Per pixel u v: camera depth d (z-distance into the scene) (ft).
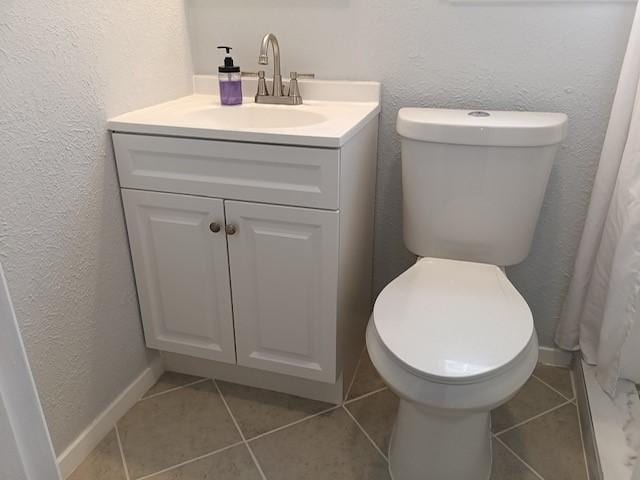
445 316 3.73
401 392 3.35
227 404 5.08
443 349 3.40
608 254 4.72
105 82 4.20
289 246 4.23
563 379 5.42
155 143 4.22
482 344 3.44
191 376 5.46
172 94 5.17
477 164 4.35
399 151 5.29
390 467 4.33
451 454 3.92
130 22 4.41
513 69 4.73
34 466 1.74
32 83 3.50
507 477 4.26
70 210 4.00
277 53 4.93
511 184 4.38
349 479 4.27
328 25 5.01
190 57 5.42
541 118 4.40
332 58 5.12
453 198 4.54
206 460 4.46
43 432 1.74
